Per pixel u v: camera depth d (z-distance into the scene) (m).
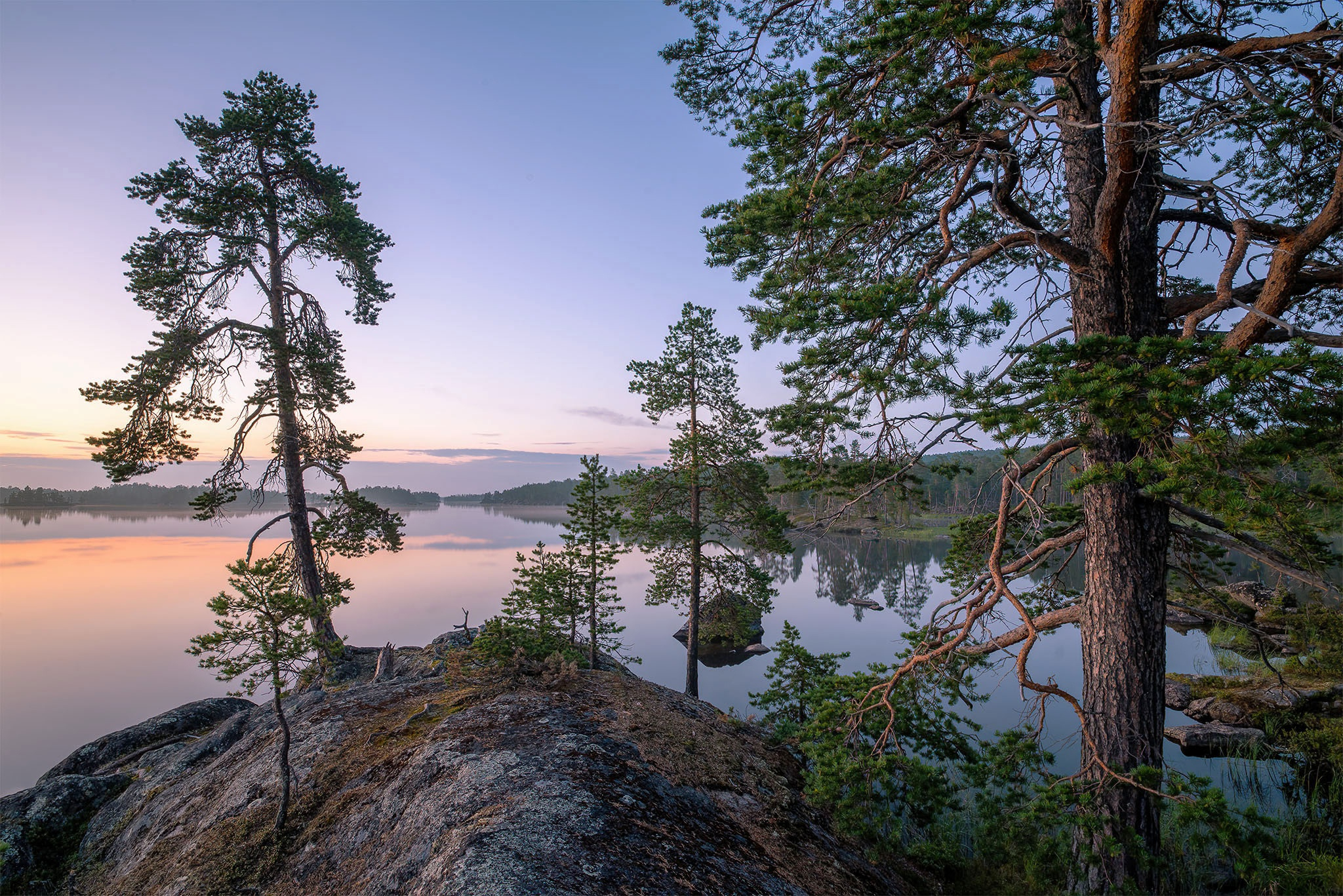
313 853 6.33
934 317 6.31
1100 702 6.88
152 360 16.14
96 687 23.30
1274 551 6.48
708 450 20.44
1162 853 7.86
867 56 6.54
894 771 7.45
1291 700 14.53
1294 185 7.64
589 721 8.74
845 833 7.75
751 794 8.02
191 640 6.52
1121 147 5.87
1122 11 5.47
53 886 7.66
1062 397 5.24
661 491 21.27
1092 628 7.04
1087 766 6.93
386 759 7.84
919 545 75.62
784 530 19.52
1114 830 6.53
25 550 89.00
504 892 4.57
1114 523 6.92
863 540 81.75
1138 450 6.58
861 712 8.01
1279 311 5.71
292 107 18.11
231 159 17.78
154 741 12.55
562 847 5.30
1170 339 5.04
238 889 6.07
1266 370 4.34
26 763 16.59
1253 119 6.99
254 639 6.88
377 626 31.38
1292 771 11.65
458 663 11.29
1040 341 6.63
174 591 47.78
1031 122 7.13
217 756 9.59
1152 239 7.27
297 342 17.95
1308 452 5.27
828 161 7.14
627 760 7.57
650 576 55.03
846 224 7.71
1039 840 7.55
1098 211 6.54
